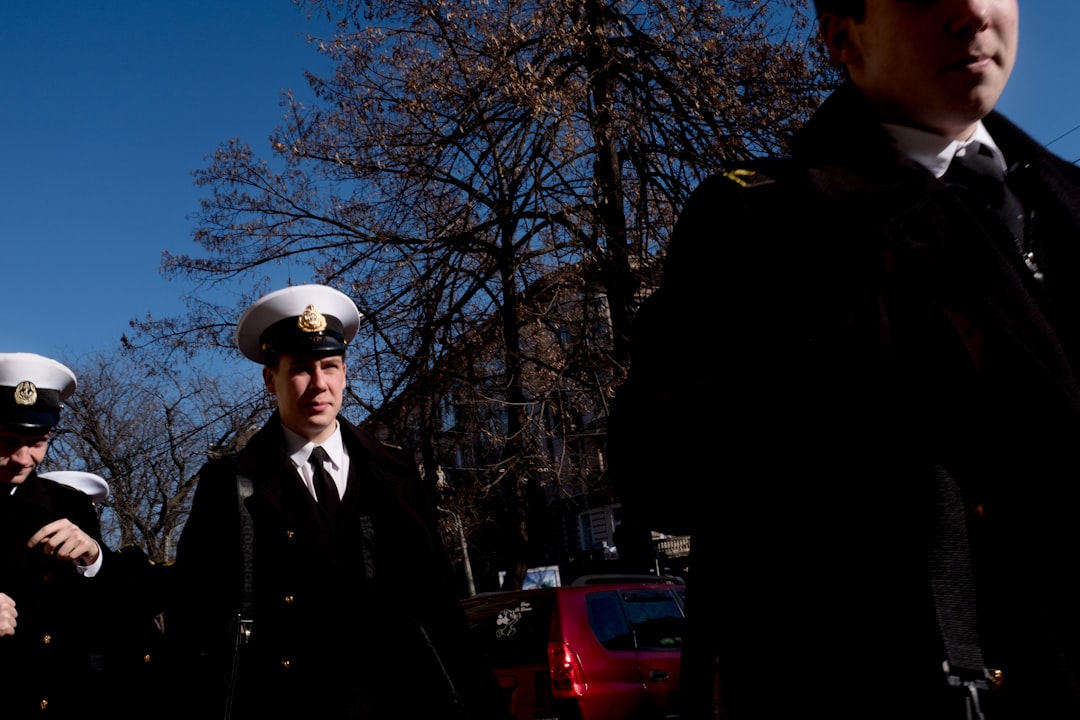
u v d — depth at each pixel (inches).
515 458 565.9
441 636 138.5
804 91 512.7
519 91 492.4
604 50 520.1
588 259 522.9
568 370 564.7
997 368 50.9
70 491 170.6
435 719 132.3
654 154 529.3
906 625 50.8
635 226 534.0
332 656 132.3
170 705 135.3
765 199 56.2
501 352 583.5
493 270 560.4
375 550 139.6
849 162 57.2
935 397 51.8
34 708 153.3
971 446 50.8
